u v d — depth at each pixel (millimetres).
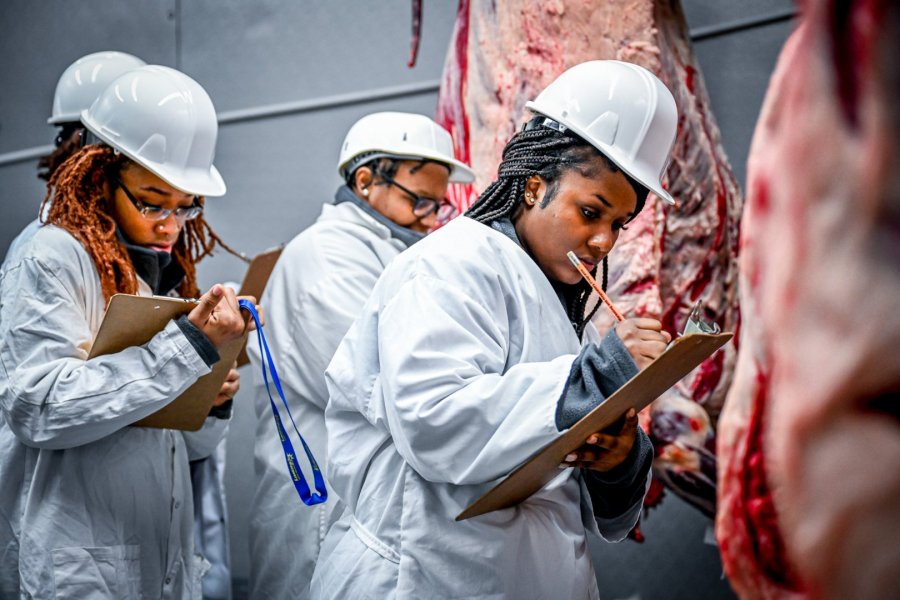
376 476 1550
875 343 833
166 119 1946
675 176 2232
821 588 901
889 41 768
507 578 1450
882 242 819
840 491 875
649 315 2143
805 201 859
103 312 1930
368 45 3344
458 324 1403
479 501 1372
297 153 3459
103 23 3727
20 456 1934
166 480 2002
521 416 1331
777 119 948
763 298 1014
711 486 2244
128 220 1978
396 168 2318
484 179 2369
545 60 2248
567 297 1604
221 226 3559
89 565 1879
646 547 2703
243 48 3527
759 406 1216
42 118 3822
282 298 2291
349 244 2279
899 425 849
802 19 841
